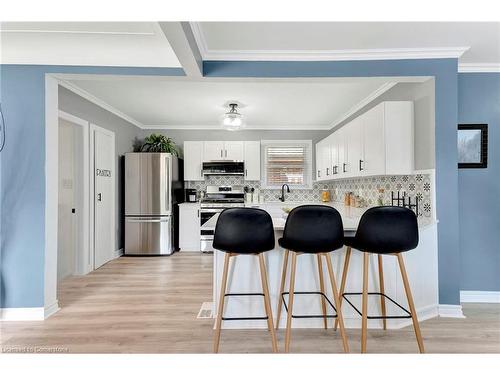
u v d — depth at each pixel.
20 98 2.62
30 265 2.60
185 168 5.60
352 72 2.72
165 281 3.60
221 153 5.62
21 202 2.61
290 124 5.63
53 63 2.64
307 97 3.93
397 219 2.02
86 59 2.65
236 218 1.99
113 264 4.38
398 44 2.56
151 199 4.90
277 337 2.29
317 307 2.45
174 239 5.27
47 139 2.65
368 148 3.18
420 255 2.58
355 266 2.46
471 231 2.98
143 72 2.69
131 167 4.87
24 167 2.61
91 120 4.01
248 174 5.62
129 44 2.58
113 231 4.63
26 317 2.58
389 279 2.49
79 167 3.83
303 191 5.88
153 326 2.46
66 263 3.86
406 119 2.90
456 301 2.61
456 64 2.67
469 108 2.98
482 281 2.97
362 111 4.24
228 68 2.72
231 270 2.44
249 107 4.42
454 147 2.65
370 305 2.46
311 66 2.72
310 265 2.45
